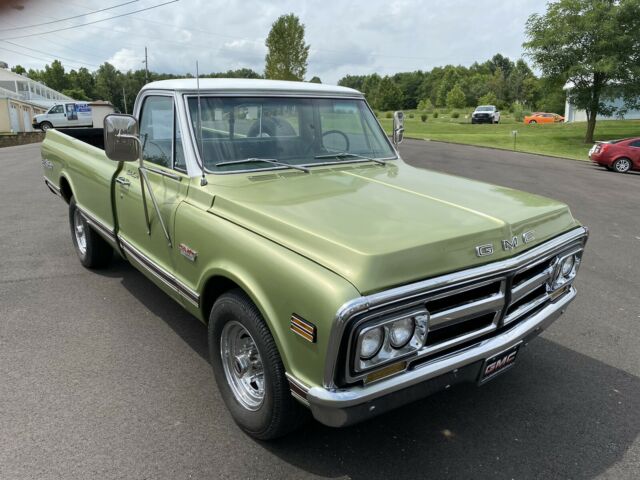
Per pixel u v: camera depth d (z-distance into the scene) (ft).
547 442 9.66
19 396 10.62
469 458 9.18
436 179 11.69
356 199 9.57
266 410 8.62
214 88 11.42
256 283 8.21
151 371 11.72
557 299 10.39
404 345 7.37
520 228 8.93
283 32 117.19
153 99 12.14
